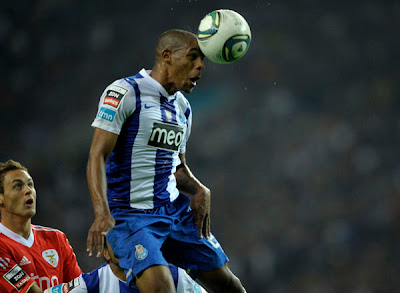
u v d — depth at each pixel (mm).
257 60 73625
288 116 69562
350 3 77438
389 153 65625
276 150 66562
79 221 58656
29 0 77500
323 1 77375
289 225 59812
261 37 75125
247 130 68250
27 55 74812
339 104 71500
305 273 55688
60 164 64750
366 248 56719
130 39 75250
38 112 71375
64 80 73375
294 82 73062
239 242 59094
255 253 57594
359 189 62062
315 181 63469
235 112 69750
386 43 75312
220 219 61438
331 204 61062
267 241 58688
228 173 65000
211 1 75812
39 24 76375
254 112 69938
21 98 72062
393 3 77125
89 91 72562
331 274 55125
